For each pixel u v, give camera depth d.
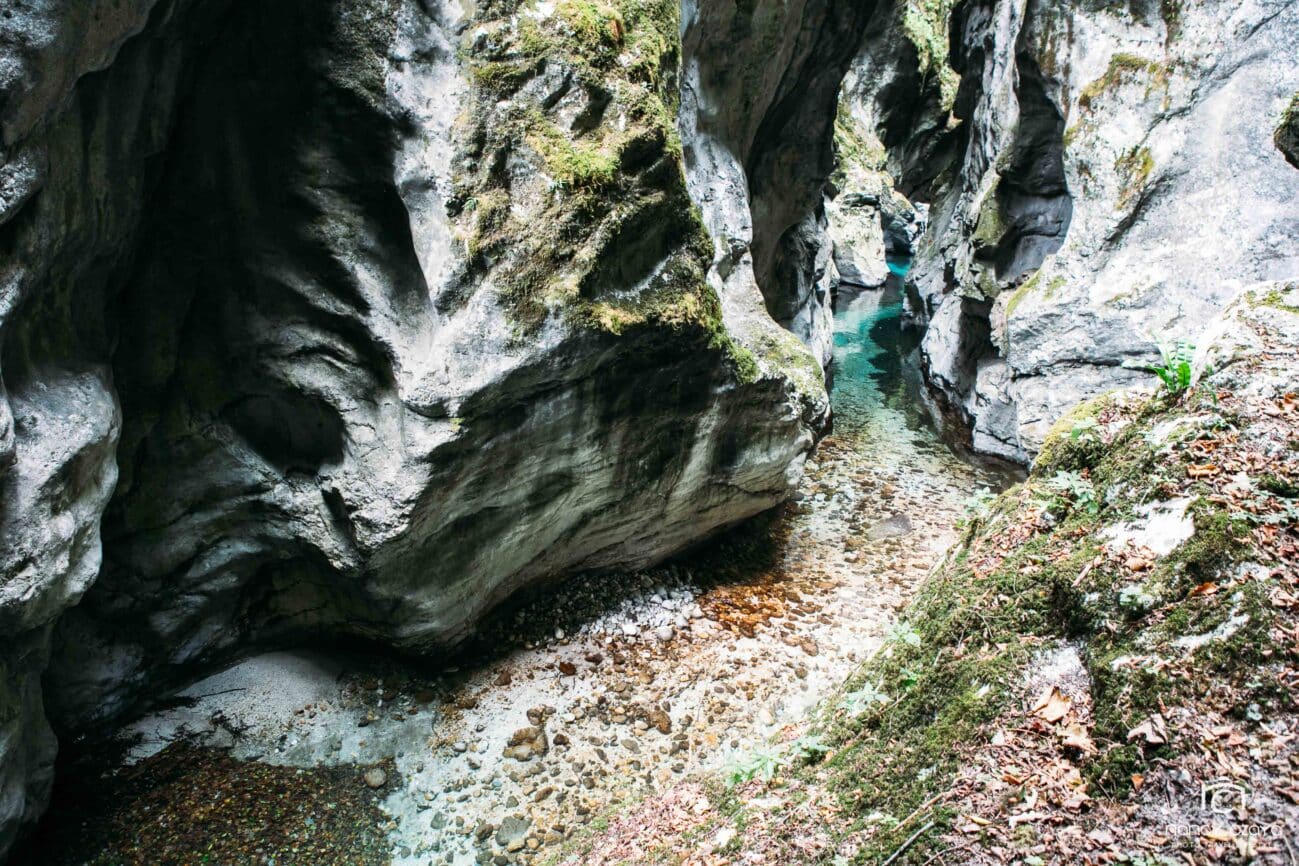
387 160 5.45
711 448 7.71
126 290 5.25
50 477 4.14
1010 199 12.68
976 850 2.51
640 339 6.15
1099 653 2.82
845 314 23.95
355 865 5.04
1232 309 3.63
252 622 6.59
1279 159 8.48
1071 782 2.55
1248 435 3.05
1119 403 3.96
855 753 3.57
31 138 3.77
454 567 6.26
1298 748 2.19
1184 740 2.38
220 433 5.88
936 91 29.39
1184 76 9.10
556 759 5.91
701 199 9.12
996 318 12.27
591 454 6.64
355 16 5.12
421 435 5.43
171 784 5.54
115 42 4.04
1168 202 9.23
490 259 5.32
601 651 7.15
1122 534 3.11
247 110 5.24
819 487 11.10
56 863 4.90
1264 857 2.04
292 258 5.64
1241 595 2.54
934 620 3.74
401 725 6.19
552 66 5.44
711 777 4.80
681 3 7.99
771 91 10.59
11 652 4.37
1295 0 8.37
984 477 11.59
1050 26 10.62
